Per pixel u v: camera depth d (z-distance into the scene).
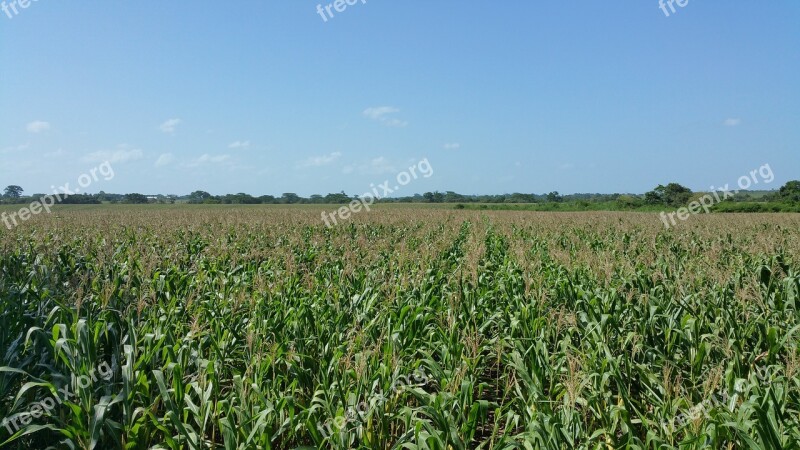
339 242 17.91
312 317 8.30
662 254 16.25
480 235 23.27
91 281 9.41
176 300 9.35
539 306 8.91
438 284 11.37
